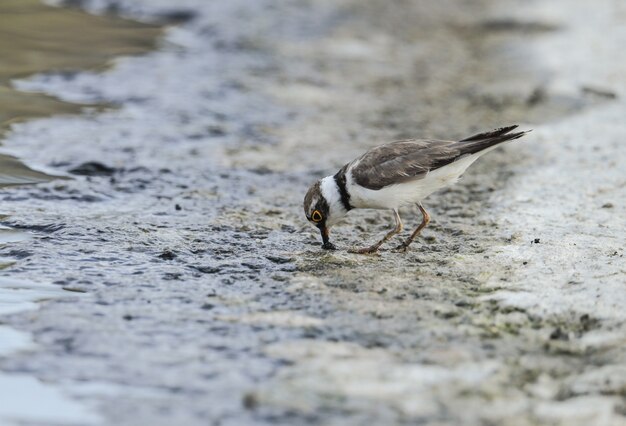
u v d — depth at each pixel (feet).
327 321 32.94
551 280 36.19
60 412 27.25
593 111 63.46
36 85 65.36
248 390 28.17
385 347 30.89
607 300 34.04
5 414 27.14
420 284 36.35
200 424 26.43
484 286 35.99
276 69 73.87
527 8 96.17
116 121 59.52
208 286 36.35
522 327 32.35
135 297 35.14
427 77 74.49
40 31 78.33
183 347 30.99
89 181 49.14
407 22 92.12
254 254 40.01
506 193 48.32
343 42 83.25
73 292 35.60
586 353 30.37
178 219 44.37
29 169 50.52
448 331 32.04
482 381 28.60
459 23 92.58
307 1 94.07
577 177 50.37
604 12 92.43
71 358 30.27
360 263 38.99
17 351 30.68
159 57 73.97
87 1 88.17
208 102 64.69
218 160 53.83
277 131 60.03
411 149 39.63
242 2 90.84
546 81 71.26
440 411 26.91
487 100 67.67
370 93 69.67
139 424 26.53
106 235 41.55
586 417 26.58
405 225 44.52
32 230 42.04
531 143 57.00
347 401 27.48
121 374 29.27
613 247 39.81
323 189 40.27
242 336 31.78
